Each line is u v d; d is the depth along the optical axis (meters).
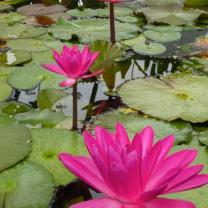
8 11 2.90
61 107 1.77
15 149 1.52
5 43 2.29
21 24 2.57
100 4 3.12
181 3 2.86
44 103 1.79
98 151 1.15
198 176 1.16
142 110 1.70
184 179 1.14
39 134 1.58
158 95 1.78
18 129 1.60
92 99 1.82
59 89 1.88
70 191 1.42
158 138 1.57
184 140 1.56
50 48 2.24
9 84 1.89
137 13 2.66
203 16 2.58
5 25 2.55
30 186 1.40
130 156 1.10
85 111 1.74
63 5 3.09
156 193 1.09
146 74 2.01
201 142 1.54
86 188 1.43
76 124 1.64
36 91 1.86
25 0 3.19
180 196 1.36
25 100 1.80
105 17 2.70
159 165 1.18
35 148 1.53
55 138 1.57
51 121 1.67
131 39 2.35
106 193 1.16
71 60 1.56
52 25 2.54
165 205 1.14
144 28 2.51
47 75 1.96
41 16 2.71
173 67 2.07
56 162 1.48
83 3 3.14
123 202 1.15
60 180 1.43
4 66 2.04
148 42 2.29
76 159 1.17
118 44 2.29
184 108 1.71
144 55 2.19
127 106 1.75
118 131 1.22
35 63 2.07
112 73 2.02
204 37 2.36
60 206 1.38
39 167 1.46
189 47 2.26
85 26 2.51
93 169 1.19
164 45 2.29
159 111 1.70
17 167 1.46
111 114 1.69
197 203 1.34
